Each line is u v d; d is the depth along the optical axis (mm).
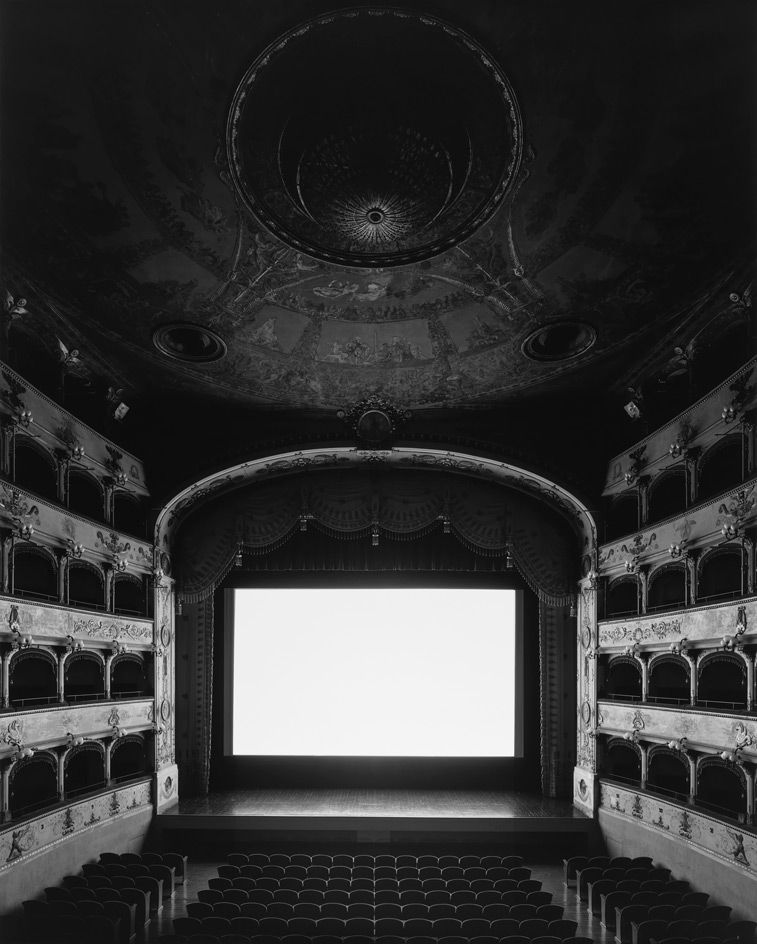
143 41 9352
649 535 16312
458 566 21469
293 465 19641
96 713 15641
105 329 14656
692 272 12734
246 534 20188
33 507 13383
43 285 13133
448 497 20188
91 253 12500
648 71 9602
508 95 10109
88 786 15938
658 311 13930
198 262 12961
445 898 12891
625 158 10781
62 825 14070
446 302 14242
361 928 11531
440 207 11750
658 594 17453
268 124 10508
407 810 18656
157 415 18547
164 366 16203
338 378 16969
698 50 9250
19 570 15242
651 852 15570
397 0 9102
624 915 12055
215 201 11664
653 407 16969
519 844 18234
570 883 15711
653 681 17547
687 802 14500
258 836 18312
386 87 10203
